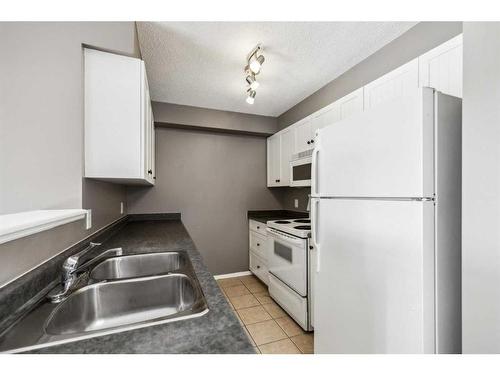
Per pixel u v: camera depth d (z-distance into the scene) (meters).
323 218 1.40
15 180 1.12
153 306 0.98
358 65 1.98
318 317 1.44
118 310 0.94
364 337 1.12
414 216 0.92
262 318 2.18
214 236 3.23
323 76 2.21
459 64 1.20
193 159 3.14
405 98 0.95
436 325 0.91
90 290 0.89
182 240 1.73
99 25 1.27
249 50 1.79
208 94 2.59
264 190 3.50
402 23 1.51
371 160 1.09
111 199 1.96
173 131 3.05
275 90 2.52
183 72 2.11
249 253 3.39
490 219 0.81
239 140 3.39
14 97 1.12
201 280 0.94
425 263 0.89
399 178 0.97
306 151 2.47
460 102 0.99
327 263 1.36
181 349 0.52
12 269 0.74
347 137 1.23
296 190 3.30
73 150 1.22
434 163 0.92
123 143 1.34
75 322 0.82
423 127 0.90
